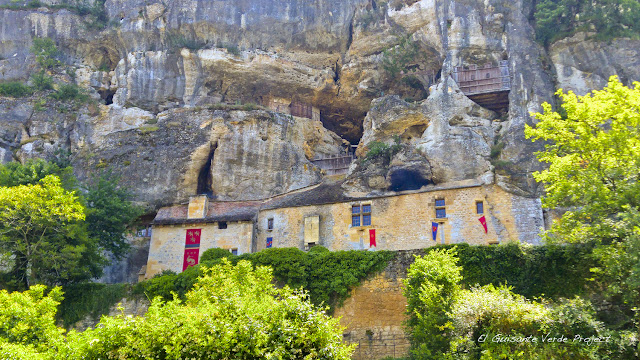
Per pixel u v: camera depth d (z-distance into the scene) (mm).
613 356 18359
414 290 21859
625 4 44844
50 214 29078
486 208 31938
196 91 51719
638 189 21766
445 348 20094
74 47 54062
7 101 48562
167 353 15688
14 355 17719
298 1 53688
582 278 22484
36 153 46344
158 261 35875
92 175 41500
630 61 43375
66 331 28359
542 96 42875
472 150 39781
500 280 23844
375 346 24703
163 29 52688
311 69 53250
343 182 38719
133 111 49844
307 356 15906
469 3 47969
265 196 44625
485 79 44844
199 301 19500
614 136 23562
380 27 51875
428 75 50469
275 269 27469
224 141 45375
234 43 52844
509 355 18719
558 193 23969
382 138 44031
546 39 46094
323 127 53750
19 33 53188
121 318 17438
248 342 15906
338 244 33344
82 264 31312
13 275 29391
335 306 26000
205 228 36281
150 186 43312
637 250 19719
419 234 32156
